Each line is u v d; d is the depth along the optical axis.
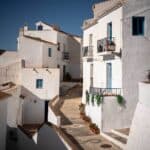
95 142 15.98
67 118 22.16
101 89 19.81
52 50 40.88
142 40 18.88
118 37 19.27
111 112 18.16
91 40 26.23
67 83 39.12
